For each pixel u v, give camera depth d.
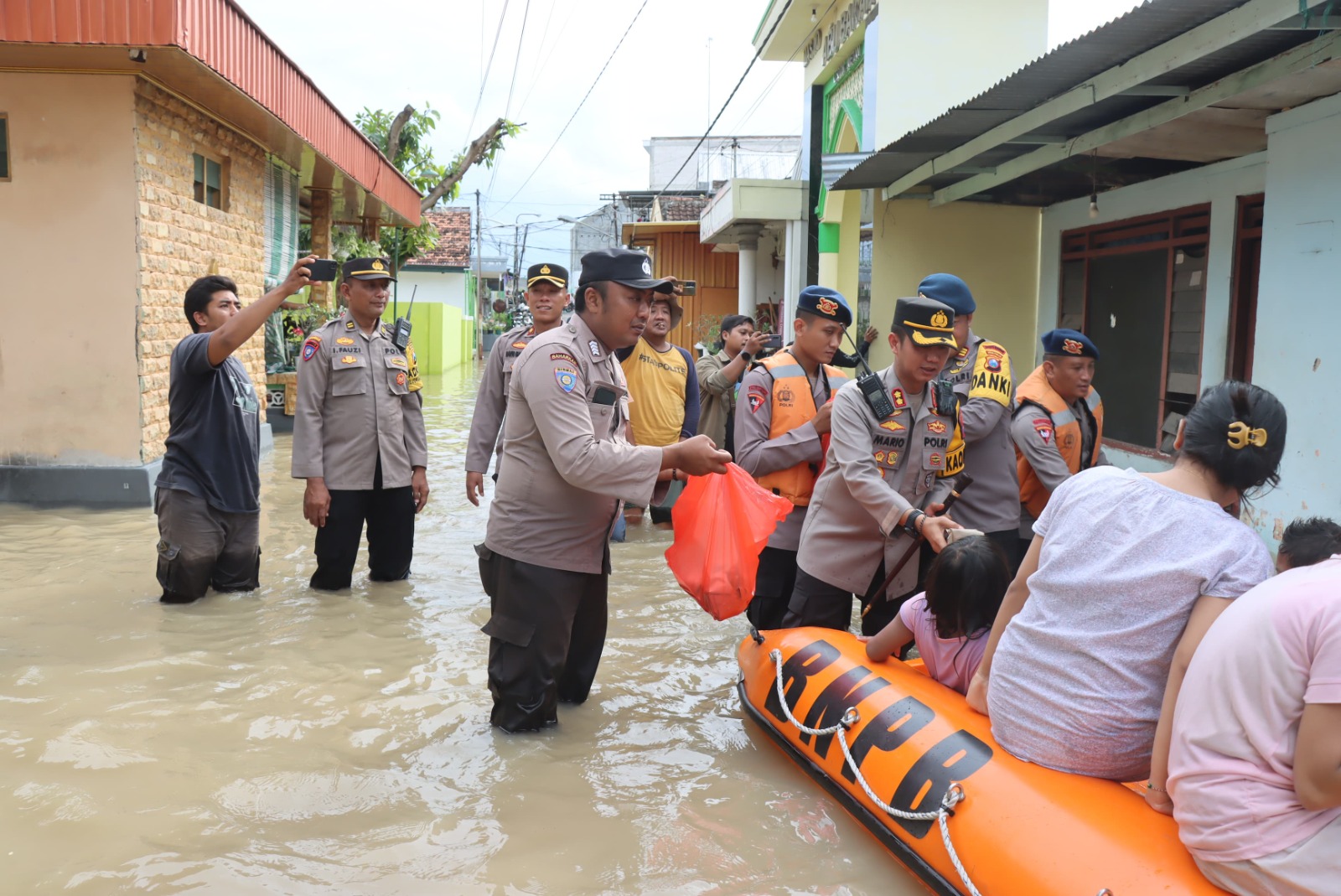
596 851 2.99
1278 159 6.27
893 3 11.51
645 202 29.66
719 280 23.20
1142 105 6.80
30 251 7.79
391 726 3.87
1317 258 5.96
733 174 27.84
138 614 5.18
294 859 2.89
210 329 5.46
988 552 3.22
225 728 3.79
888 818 2.94
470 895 2.74
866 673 3.47
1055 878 2.35
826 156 11.11
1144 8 5.05
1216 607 2.33
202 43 7.38
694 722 4.01
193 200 8.99
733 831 3.12
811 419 4.48
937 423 3.90
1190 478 2.49
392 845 2.98
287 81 9.51
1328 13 4.89
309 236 15.80
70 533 6.92
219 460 5.41
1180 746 2.23
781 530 4.52
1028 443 4.63
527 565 3.72
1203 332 8.00
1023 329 10.68
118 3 6.84
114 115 7.73
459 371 28.94
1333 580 2.08
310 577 6.09
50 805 3.14
